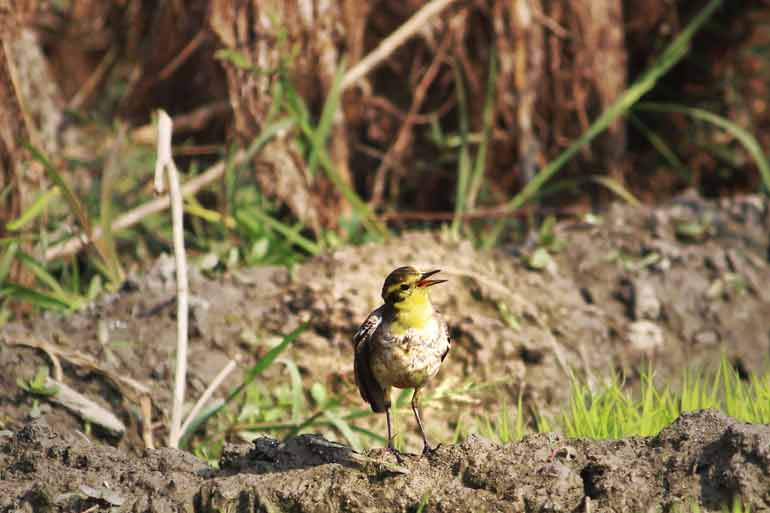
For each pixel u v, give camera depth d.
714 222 14.74
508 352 12.16
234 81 14.53
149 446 10.55
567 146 17.00
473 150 17.28
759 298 13.70
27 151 13.60
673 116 20.02
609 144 17.20
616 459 7.42
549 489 7.21
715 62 19.75
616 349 12.87
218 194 15.82
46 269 13.33
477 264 13.34
